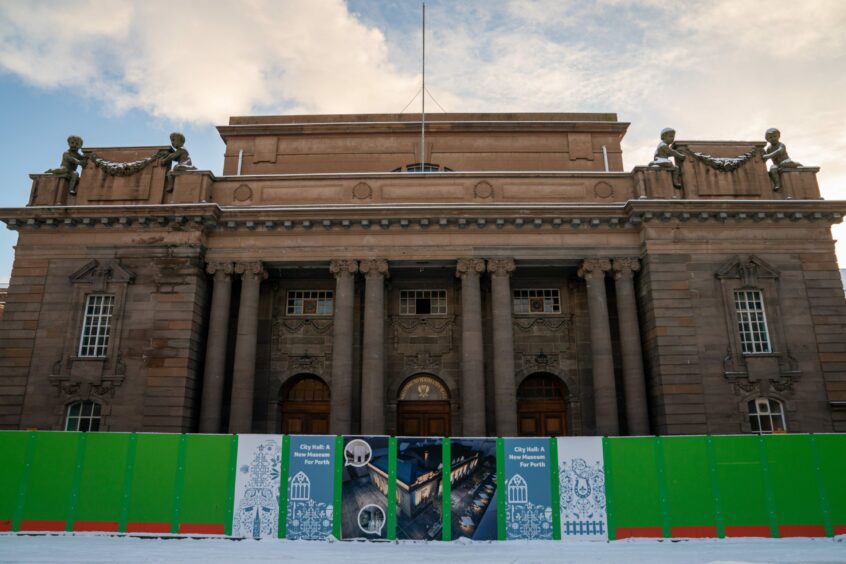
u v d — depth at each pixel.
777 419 26.64
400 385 30.06
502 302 28.20
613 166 35.28
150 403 26.55
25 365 27.42
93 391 26.92
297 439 17.22
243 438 17.31
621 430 28.39
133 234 28.58
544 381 30.55
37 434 17.53
